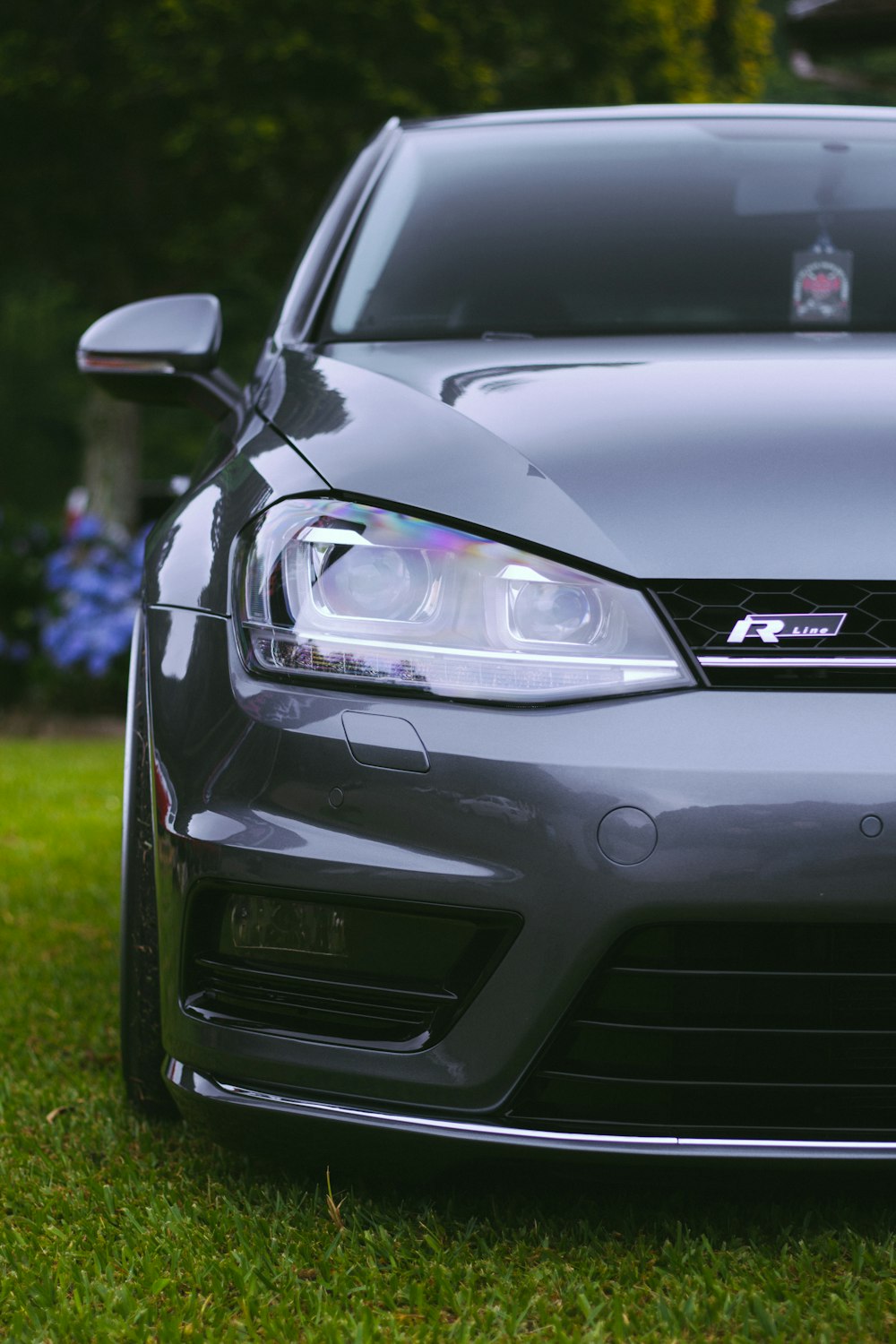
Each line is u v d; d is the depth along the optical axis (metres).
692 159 5.19
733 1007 3.86
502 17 16.84
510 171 5.20
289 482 4.12
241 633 4.05
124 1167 4.25
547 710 3.88
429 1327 3.73
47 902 6.55
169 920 4.08
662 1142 3.86
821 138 5.27
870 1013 3.86
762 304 4.86
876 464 4.02
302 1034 3.99
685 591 3.90
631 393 4.24
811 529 3.93
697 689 3.87
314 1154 4.02
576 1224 4.02
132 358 4.86
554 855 3.83
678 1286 3.81
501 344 4.63
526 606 3.92
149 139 17.20
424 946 3.91
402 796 3.89
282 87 16.23
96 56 16.62
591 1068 3.89
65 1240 4.01
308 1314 3.78
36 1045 4.93
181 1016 4.09
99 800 9.58
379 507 4.03
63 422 53.88
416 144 5.36
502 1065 3.88
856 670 3.86
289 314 4.93
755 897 3.80
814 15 19.47
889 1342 3.67
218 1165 4.27
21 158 17.34
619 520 3.96
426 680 3.92
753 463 4.02
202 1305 3.81
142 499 19.14
